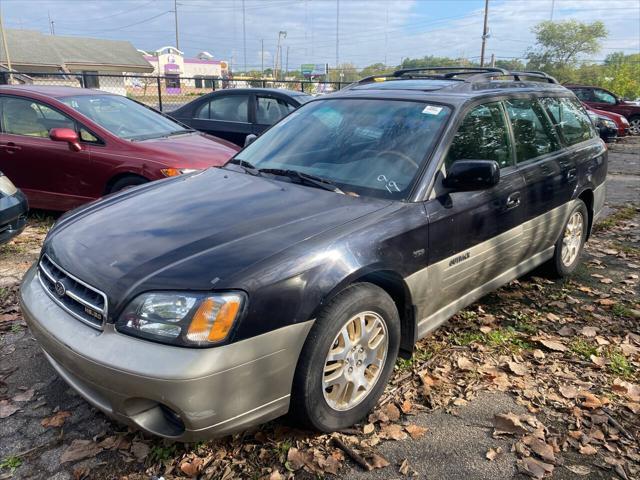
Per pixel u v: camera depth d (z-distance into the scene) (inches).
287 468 98.0
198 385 84.7
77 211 127.6
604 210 307.9
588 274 201.0
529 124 164.4
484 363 136.1
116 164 223.8
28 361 132.3
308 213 111.3
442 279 125.2
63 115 234.5
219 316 86.7
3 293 169.9
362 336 106.6
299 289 93.8
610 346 146.6
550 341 147.4
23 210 199.0
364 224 108.0
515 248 153.3
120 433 106.6
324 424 103.0
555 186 167.0
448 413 115.9
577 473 99.8
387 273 110.3
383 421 112.0
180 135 258.2
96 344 89.3
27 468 97.6
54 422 109.1
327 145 140.0
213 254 95.0
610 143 701.9
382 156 129.7
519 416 115.0
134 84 1371.8
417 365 133.8
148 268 93.0
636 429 112.3
